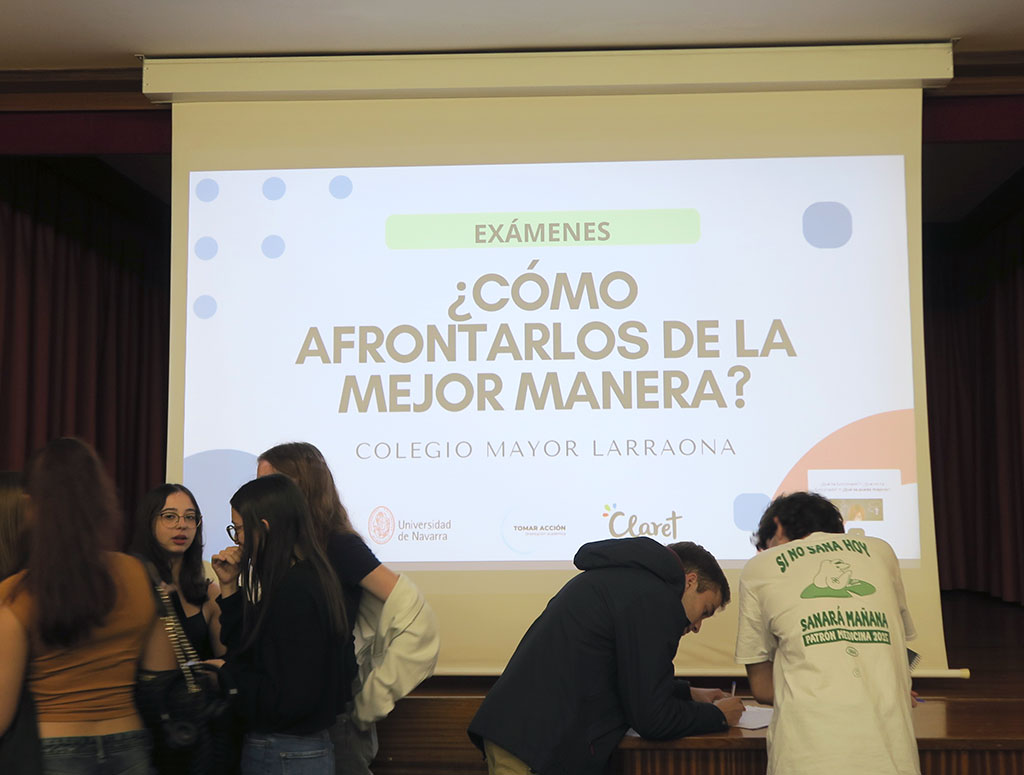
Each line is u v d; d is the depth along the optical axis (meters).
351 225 4.17
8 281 4.88
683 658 3.86
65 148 4.37
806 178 4.09
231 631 2.26
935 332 7.75
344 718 2.45
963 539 7.60
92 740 1.86
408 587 2.50
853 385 4.00
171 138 4.32
